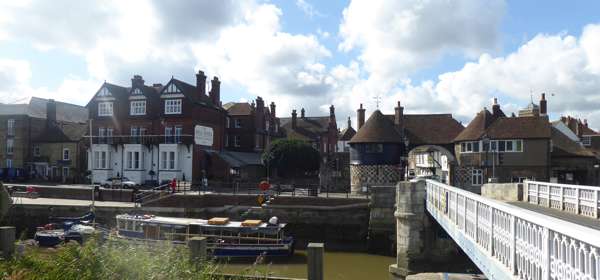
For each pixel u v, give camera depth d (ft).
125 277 28.12
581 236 14.92
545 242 18.72
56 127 181.16
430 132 131.75
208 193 104.37
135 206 101.04
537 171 113.80
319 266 38.01
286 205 98.94
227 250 75.77
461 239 38.55
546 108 134.10
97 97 155.84
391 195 90.43
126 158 147.43
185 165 143.13
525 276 21.63
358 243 94.94
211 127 157.28
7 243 38.14
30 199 114.42
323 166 165.27
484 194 73.92
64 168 171.22
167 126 146.92
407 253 69.05
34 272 29.58
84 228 78.95
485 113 122.72
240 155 165.48
